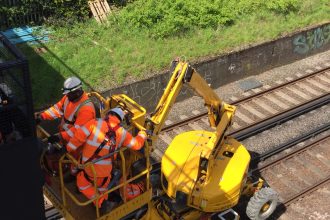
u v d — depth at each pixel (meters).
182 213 9.45
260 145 12.89
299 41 17.44
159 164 11.97
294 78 16.47
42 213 6.49
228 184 9.23
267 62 16.86
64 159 6.71
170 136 13.17
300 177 11.87
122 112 6.73
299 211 10.92
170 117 14.08
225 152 9.91
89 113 6.61
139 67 14.53
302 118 14.16
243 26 17.38
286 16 18.31
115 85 13.80
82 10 16.38
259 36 16.77
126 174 7.24
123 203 7.14
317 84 15.86
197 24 16.83
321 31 18.06
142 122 7.63
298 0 19.28
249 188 10.28
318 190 11.53
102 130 6.43
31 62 13.84
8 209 6.17
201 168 9.30
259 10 18.38
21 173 6.03
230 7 18.00
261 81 16.33
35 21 15.84
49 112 7.08
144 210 9.08
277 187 11.52
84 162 6.49
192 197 9.05
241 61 16.06
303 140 13.11
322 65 17.52
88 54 14.65
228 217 10.40
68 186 7.20
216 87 15.83
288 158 12.42
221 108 9.41
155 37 16.03
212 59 15.22
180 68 8.16
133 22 16.33
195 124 13.76
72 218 6.85
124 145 6.70
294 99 14.97
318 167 12.25
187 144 9.89
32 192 6.25
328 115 14.38
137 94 14.30
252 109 14.39
